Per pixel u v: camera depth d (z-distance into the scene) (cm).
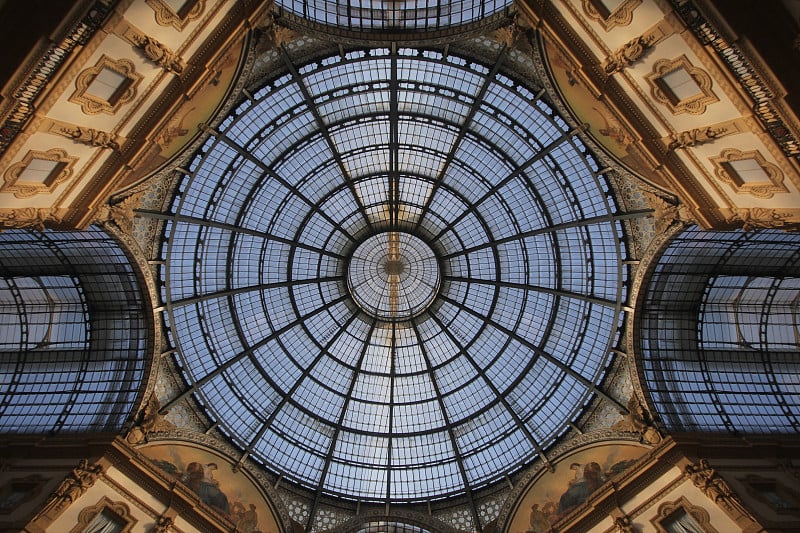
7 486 1938
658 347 2484
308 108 2408
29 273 2452
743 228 1858
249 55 1992
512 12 1930
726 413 2375
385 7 2059
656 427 2269
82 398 2383
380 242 2983
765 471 2039
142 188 2139
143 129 1748
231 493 2445
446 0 2031
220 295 2617
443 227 2914
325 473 2722
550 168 2464
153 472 2155
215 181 2434
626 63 1588
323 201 2791
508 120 2414
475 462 2756
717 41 1308
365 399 2958
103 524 1950
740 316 2600
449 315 3003
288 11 1972
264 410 2725
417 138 2648
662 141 1772
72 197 1762
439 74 2320
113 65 1457
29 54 1198
